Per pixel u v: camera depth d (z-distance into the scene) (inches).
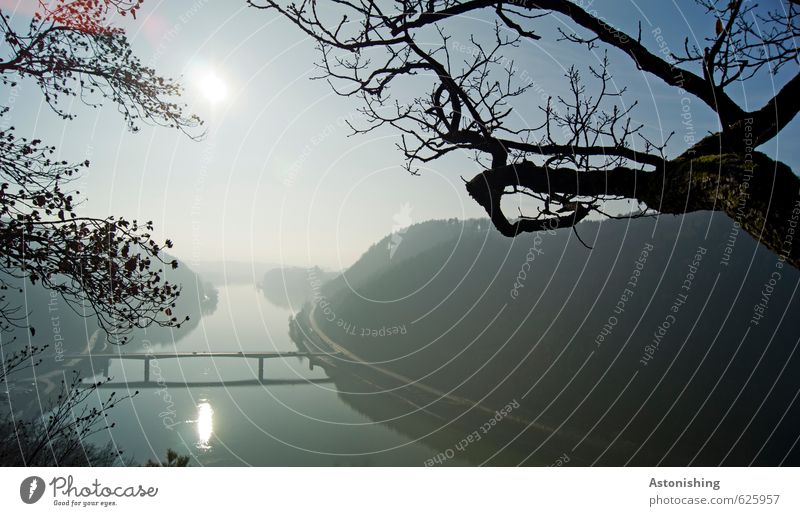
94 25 230.7
